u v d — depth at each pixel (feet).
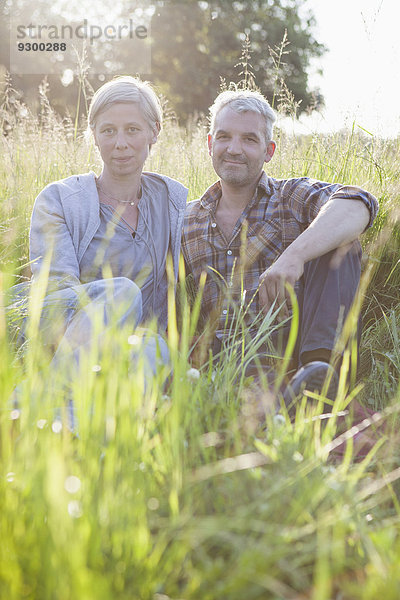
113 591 3.64
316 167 13.70
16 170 13.44
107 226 8.78
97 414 4.46
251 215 9.54
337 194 8.82
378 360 9.29
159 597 3.68
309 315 7.88
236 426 4.98
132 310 7.07
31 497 3.92
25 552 3.67
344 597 3.96
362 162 13.21
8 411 4.71
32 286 7.15
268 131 9.51
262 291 8.10
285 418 5.48
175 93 72.13
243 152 9.27
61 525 3.46
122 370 4.74
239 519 3.89
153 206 9.20
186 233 9.73
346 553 4.32
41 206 8.62
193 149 15.75
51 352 6.89
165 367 5.53
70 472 4.22
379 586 3.75
